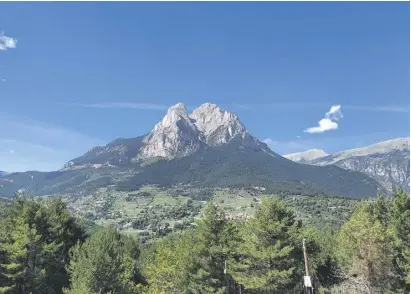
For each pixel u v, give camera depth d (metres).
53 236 57.94
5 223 54.38
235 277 44.44
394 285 43.62
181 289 51.19
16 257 47.69
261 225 44.25
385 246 41.94
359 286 44.66
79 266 45.12
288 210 46.69
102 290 42.28
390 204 58.59
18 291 47.69
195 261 48.62
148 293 49.84
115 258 48.09
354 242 42.44
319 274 53.72
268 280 42.56
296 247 44.84
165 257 56.56
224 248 46.50
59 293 55.25
